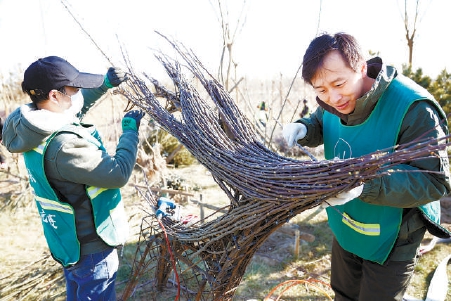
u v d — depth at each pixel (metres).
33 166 1.77
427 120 1.38
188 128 1.83
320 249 3.56
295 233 3.35
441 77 4.98
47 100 1.72
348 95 1.40
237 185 1.60
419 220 1.60
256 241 1.71
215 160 1.68
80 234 1.86
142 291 2.99
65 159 1.68
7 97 6.22
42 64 1.68
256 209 1.53
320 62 1.32
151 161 5.34
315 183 1.29
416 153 1.05
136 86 2.13
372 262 1.74
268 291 2.95
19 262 3.51
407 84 1.49
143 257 2.51
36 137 1.65
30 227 4.24
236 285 1.99
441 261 3.18
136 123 2.00
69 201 1.80
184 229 2.08
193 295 2.78
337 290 2.09
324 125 1.91
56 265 3.40
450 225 3.74
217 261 1.96
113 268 2.01
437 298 2.67
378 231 1.65
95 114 8.04
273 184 1.44
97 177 1.71
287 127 1.94
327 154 1.90
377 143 1.54
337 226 1.85
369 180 1.25
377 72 1.55
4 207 4.73
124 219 2.08
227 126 1.81
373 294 1.76
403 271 1.68
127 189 5.33
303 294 2.89
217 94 1.92
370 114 1.54
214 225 1.80
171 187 4.90
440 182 1.37
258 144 1.74
